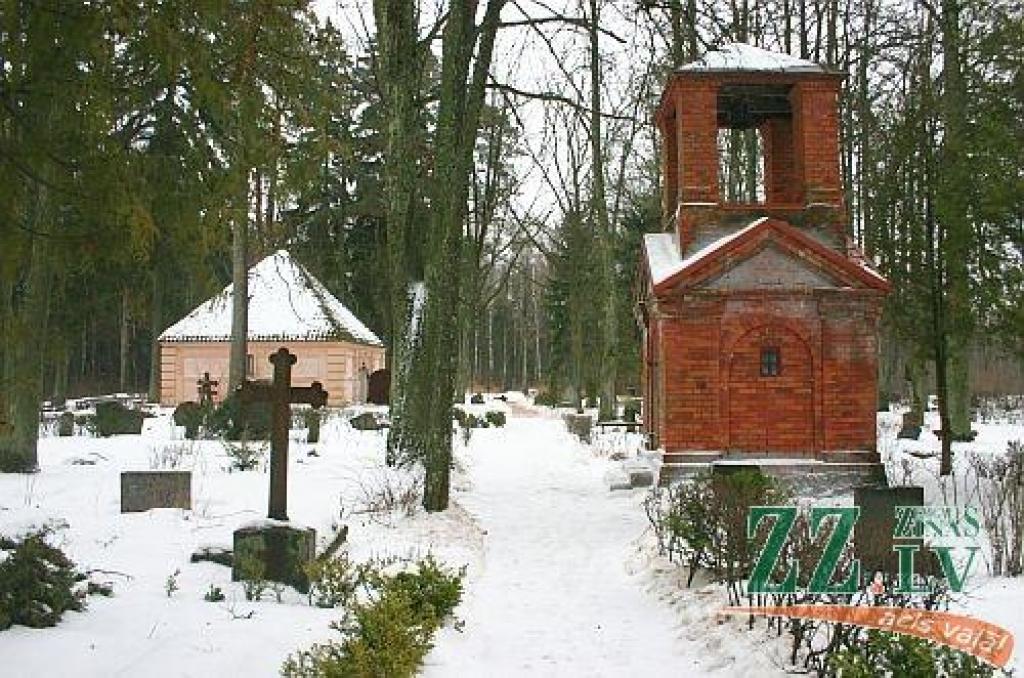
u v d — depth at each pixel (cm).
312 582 995
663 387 1902
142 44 630
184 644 732
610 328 3653
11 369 898
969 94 1681
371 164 3203
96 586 892
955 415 2756
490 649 900
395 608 779
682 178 2023
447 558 1255
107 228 667
